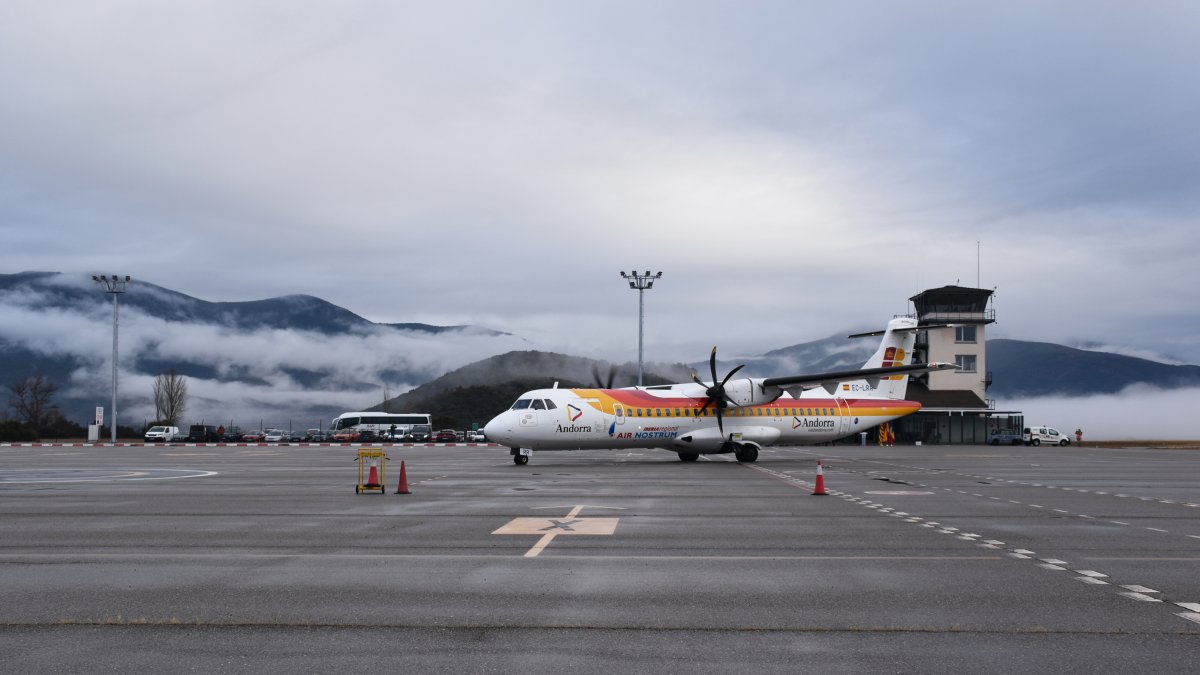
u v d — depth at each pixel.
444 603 9.10
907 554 12.27
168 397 121.06
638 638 7.77
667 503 19.25
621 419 36.94
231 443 77.31
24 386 112.00
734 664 7.01
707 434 38.53
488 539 13.60
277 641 7.66
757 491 22.53
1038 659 7.17
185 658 7.16
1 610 8.80
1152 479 28.33
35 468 34.16
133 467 34.84
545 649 7.42
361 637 7.80
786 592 9.68
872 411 42.88
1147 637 7.86
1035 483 26.22
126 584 10.08
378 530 14.65
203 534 14.18
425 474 29.31
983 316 80.62
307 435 98.38
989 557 12.04
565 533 14.30
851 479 27.47
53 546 12.90
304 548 12.69
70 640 7.69
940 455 49.00
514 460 36.25
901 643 7.62
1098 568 11.23
